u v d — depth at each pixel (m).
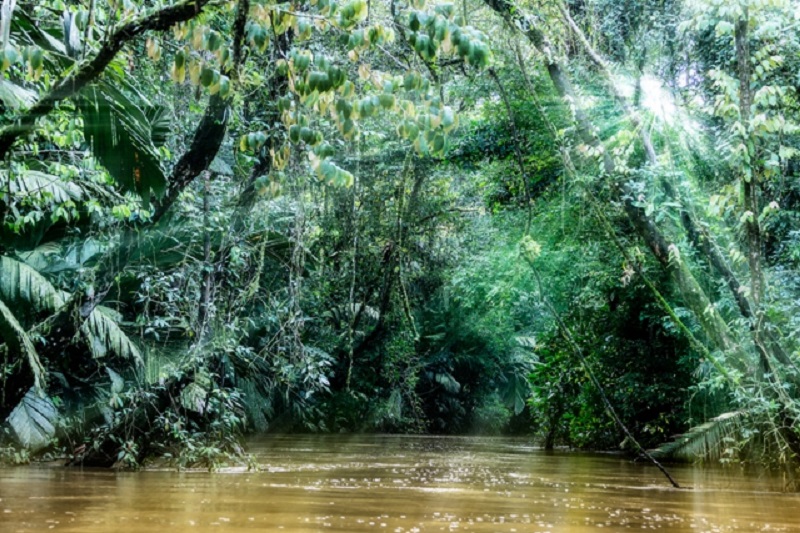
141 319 11.29
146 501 6.48
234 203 12.19
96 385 13.61
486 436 29.92
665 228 11.88
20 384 10.01
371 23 7.12
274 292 14.27
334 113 6.43
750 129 9.70
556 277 16.44
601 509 6.67
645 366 15.52
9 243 12.62
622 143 11.16
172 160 11.74
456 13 6.02
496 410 33.16
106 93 8.27
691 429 11.95
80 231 13.17
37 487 7.60
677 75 12.73
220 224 11.82
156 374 12.52
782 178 10.66
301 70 6.22
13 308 11.97
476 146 17.22
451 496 7.41
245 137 7.18
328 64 6.16
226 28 8.64
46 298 12.07
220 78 6.35
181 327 11.94
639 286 14.21
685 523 5.95
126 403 12.45
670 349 15.35
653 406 15.42
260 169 11.43
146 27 6.36
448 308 27.03
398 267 17.58
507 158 17.02
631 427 15.38
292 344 13.86
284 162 6.96
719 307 11.74
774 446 10.34
